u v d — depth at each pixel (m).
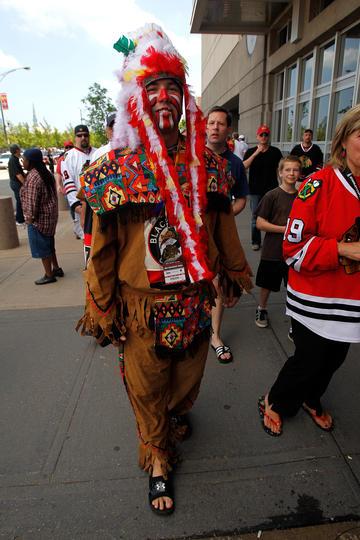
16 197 8.67
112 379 2.68
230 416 2.30
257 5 9.31
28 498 1.81
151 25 1.48
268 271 3.07
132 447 2.09
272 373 2.71
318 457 1.99
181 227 1.46
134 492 1.83
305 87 9.13
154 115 1.44
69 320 3.61
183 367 1.76
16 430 2.24
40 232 4.43
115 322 1.59
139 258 1.47
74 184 4.13
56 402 2.47
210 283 1.66
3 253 6.18
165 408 1.80
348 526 1.66
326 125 7.94
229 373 2.71
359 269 1.65
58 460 2.02
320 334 1.77
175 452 2.02
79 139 4.06
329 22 6.97
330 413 2.27
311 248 1.64
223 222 1.72
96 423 2.27
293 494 1.80
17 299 4.19
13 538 1.64
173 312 1.56
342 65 7.25
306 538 1.62
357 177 1.60
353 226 1.61
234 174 3.02
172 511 1.73
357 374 2.60
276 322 3.41
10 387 2.64
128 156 1.43
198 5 8.94
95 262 1.50
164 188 1.41
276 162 5.46
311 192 1.66
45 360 2.95
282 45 10.64
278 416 2.18
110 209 1.41
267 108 11.57
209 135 2.95
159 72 1.39
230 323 3.41
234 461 1.98
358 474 1.89
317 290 1.73
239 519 1.70
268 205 2.94
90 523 1.70
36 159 4.29
